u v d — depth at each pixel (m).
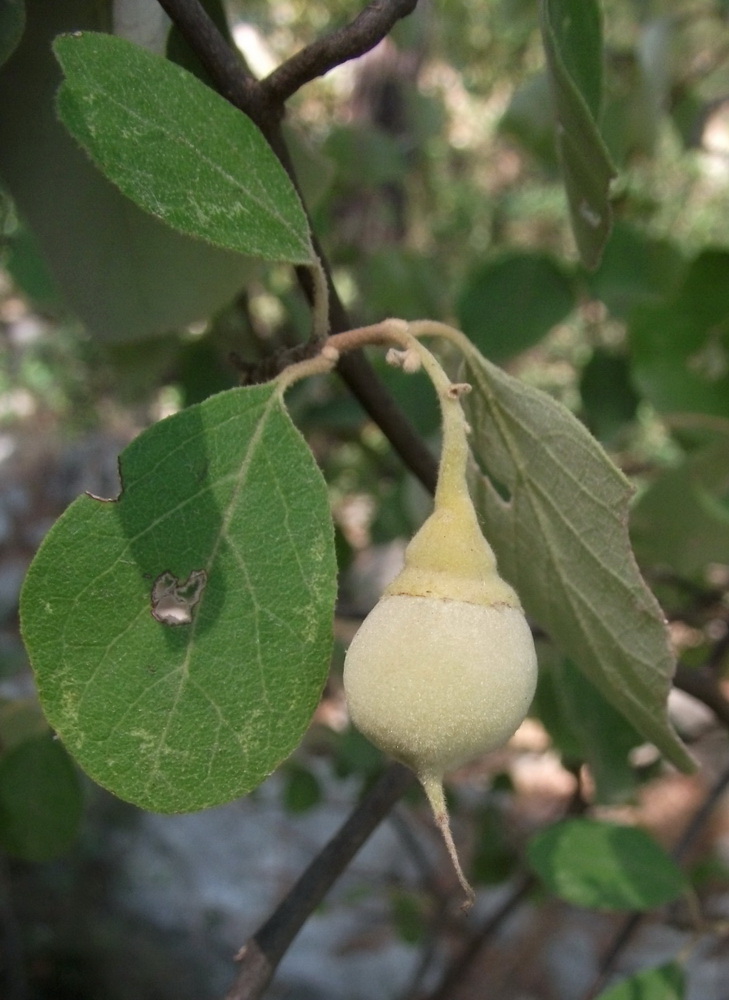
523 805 0.52
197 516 0.12
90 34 0.12
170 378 0.34
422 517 0.29
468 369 0.13
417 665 0.11
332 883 0.15
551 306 0.27
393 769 0.16
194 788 0.12
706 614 0.31
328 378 0.34
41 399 0.80
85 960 0.43
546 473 0.13
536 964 0.47
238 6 0.49
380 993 0.48
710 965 0.46
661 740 0.14
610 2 0.43
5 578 0.70
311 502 0.12
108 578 0.12
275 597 0.12
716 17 0.36
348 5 0.56
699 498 0.23
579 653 0.15
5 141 0.16
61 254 0.17
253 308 0.32
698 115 0.39
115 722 0.11
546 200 0.60
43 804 0.21
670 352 0.26
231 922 0.50
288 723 0.12
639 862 0.19
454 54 0.61
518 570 0.15
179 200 0.12
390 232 0.49
